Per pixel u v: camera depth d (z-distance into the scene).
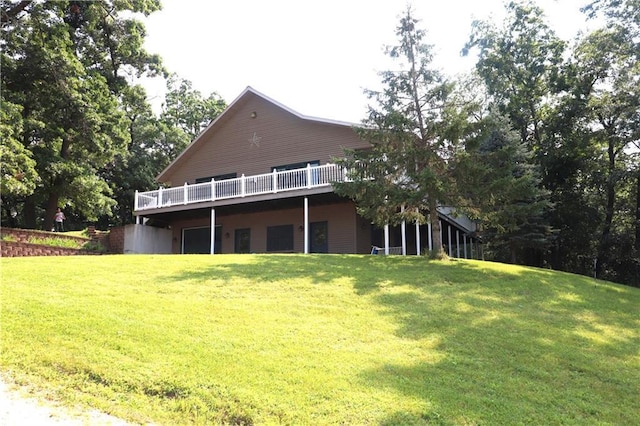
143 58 29.81
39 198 25.55
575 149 28.84
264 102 24.73
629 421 5.77
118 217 42.44
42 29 22.95
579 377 6.92
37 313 7.12
